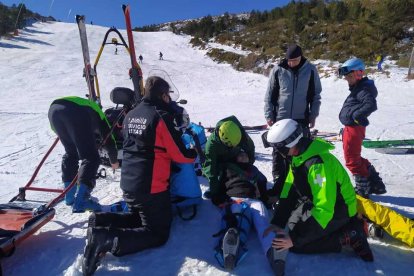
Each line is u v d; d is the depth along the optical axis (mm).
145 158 3193
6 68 23594
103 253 2971
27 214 3658
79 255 3205
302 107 4352
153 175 3180
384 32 25781
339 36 28234
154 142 3174
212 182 4059
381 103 13086
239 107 13797
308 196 2990
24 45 33688
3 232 3150
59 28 45781
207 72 26766
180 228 3654
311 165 2834
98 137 4477
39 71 23375
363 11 32406
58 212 4148
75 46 35219
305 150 2865
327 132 8766
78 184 3787
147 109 3266
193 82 23406
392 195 4602
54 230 3727
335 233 3053
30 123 10312
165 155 3230
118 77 23172
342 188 2920
